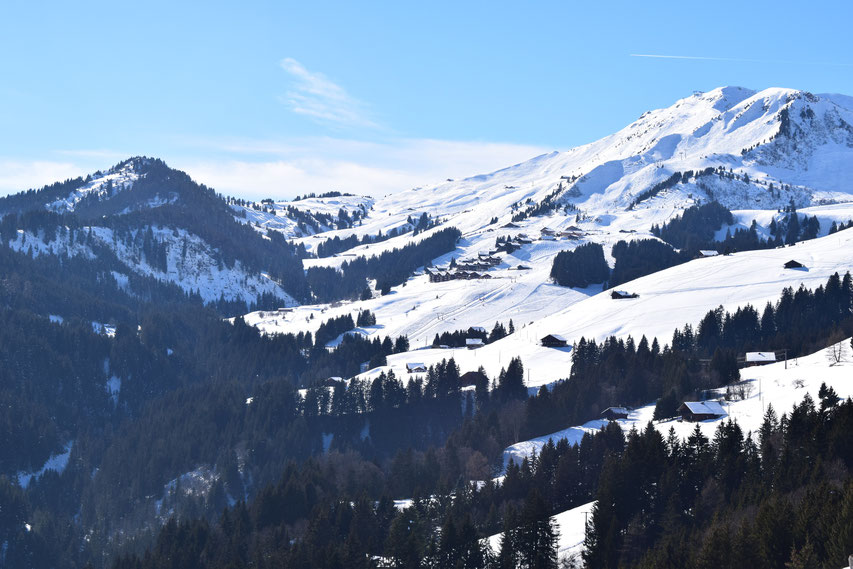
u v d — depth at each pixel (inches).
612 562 4645.7
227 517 6560.0
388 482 6884.8
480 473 6702.8
